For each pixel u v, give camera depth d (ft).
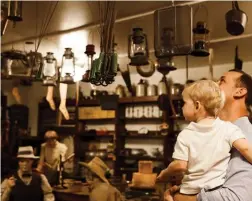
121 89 20.11
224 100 4.75
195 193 4.39
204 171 4.34
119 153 19.76
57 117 22.61
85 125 22.34
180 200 4.51
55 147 14.39
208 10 11.09
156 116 19.35
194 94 4.68
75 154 21.04
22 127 23.72
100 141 21.80
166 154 18.16
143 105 19.92
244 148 4.18
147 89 19.39
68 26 12.59
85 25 12.38
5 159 13.29
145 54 8.50
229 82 4.98
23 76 9.38
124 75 18.30
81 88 20.36
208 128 4.46
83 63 8.48
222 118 4.99
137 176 11.07
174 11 7.95
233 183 4.15
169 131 18.53
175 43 7.91
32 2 10.50
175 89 18.02
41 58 9.58
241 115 4.89
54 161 14.06
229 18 8.93
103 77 5.59
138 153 19.25
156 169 15.67
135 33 8.26
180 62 18.02
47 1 10.43
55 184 12.80
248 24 12.03
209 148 4.38
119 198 9.45
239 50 15.34
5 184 10.69
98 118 20.97
